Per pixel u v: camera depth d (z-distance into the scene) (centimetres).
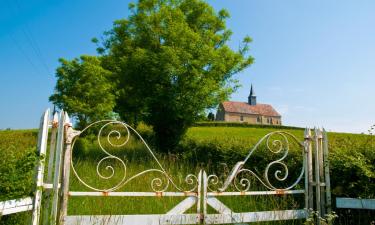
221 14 1888
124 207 611
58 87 2062
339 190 598
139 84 1733
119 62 1755
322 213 548
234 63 1781
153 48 1731
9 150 530
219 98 1709
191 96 1616
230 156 974
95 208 595
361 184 561
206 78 1616
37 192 421
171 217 472
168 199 659
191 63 1562
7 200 390
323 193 553
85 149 1462
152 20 1681
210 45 1716
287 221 564
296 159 752
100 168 1000
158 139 1708
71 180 782
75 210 580
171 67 1534
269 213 520
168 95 1596
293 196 677
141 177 834
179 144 1465
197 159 1143
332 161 616
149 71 1625
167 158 1222
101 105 1970
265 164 836
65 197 440
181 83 1598
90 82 2036
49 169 439
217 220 490
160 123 1688
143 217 464
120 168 1000
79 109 1925
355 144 651
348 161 588
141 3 1792
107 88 2039
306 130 565
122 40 1881
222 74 1723
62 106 2019
